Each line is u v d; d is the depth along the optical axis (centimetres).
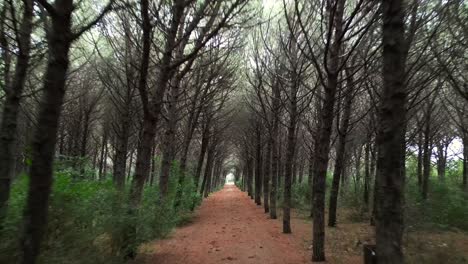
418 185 1478
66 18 355
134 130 1998
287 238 1073
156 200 888
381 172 351
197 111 1802
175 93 1254
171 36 740
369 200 1692
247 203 2645
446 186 1524
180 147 2450
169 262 753
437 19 761
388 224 339
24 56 634
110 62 1291
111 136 2166
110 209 632
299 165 3142
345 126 1305
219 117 2106
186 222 1451
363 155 2461
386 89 353
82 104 1811
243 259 796
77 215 548
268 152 1928
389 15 355
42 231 336
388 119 349
